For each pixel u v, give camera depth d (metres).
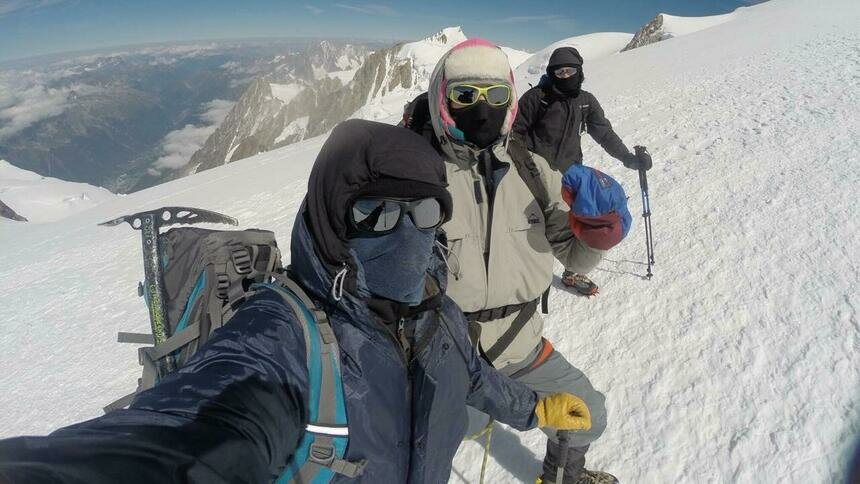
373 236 1.14
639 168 4.46
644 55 28.89
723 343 3.46
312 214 1.14
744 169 6.47
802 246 4.41
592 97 4.35
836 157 6.23
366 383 1.19
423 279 1.24
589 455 2.86
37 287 9.13
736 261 4.41
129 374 5.29
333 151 1.12
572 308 4.30
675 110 10.88
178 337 1.58
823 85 10.51
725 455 2.68
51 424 4.63
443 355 1.41
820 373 3.03
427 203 1.15
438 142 2.24
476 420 3.25
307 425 1.13
